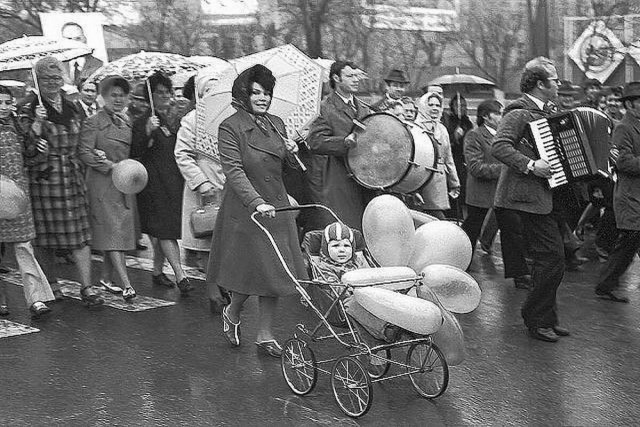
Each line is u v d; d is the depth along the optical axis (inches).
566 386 313.1
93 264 534.0
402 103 478.0
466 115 587.5
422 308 271.7
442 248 310.0
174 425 281.6
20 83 641.6
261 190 330.3
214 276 346.3
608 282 441.1
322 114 401.7
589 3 1028.5
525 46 1058.1
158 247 471.2
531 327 371.9
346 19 970.7
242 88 331.3
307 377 302.7
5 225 392.8
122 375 327.9
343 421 282.4
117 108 427.8
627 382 317.4
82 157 417.1
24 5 915.4
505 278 483.5
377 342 305.3
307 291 327.9
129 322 399.5
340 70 405.7
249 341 368.2
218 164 429.1
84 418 287.6
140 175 414.9
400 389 308.7
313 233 327.6
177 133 437.4
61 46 445.4
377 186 396.2
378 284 285.0
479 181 517.0
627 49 970.1
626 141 419.8
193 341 369.1
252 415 288.5
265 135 332.8
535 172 352.2
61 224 412.2
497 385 314.0
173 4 956.0
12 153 392.2
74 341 370.3
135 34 957.8
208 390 311.1
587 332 382.9
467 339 371.9
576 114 352.8
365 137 398.3
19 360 345.7
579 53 979.3
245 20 945.5
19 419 287.0
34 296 401.7
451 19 1051.9
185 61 566.6
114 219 425.1
